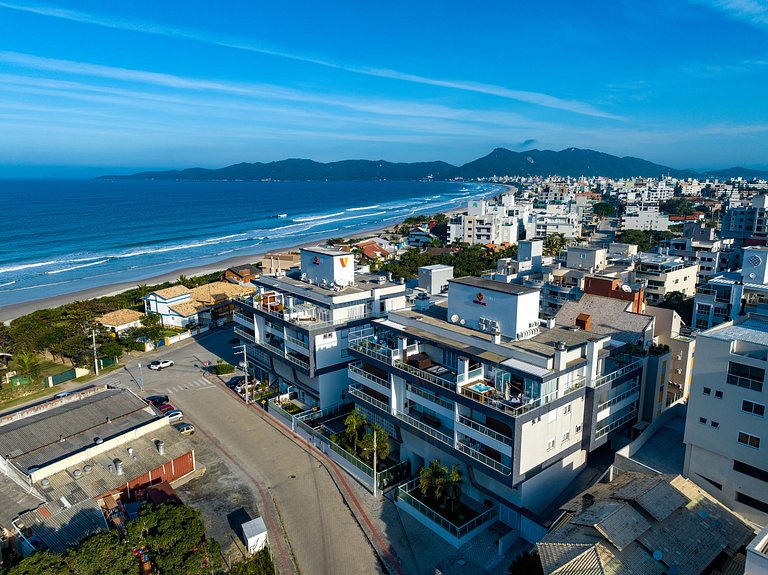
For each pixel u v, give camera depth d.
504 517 47.50
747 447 41.69
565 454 47.56
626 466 45.88
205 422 68.38
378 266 171.25
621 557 32.34
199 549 39.97
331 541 46.22
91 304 109.56
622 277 106.31
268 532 47.34
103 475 50.81
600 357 49.97
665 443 52.81
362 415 58.25
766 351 41.03
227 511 50.28
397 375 53.19
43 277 172.00
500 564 42.88
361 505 51.12
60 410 60.50
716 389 43.03
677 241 140.88
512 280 117.50
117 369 88.19
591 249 112.75
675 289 114.12
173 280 165.25
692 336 65.00
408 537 46.53
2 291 153.38
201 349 97.88
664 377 58.00
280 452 61.03
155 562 38.50
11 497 47.62
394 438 57.41
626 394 53.44
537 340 49.81
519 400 44.91
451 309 56.06
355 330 69.00
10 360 88.56
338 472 56.91
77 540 42.34
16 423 58.56
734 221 190.62
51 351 93.31
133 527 39.31
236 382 80.00
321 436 61.56
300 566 43.31
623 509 35.56
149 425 57.72
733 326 48.75
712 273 133.88
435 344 51.84
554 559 33.03
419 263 175.50
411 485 52.88
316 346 65.62
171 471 54.44
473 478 48.78
